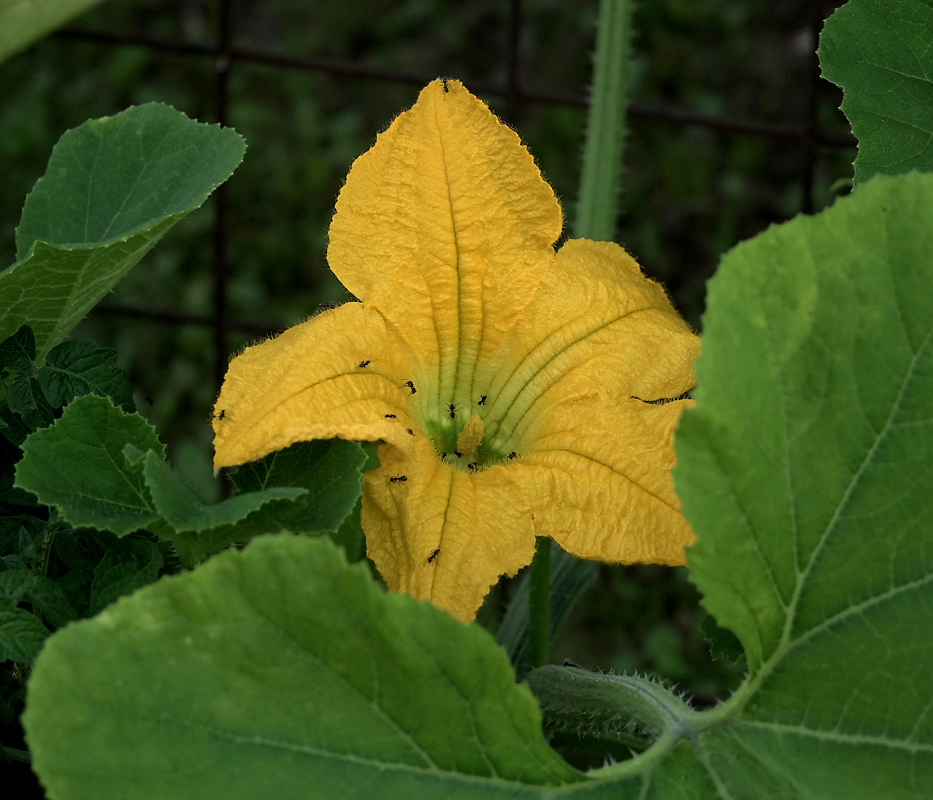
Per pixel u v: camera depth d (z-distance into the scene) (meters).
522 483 0.96
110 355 0.95
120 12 2.33
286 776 0.84
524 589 1.08
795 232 0.86
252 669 0.84
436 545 0.94
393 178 0.97
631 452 0.96
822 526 0.87
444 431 1.01
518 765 0.86
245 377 0.93
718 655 0.98
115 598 0.91
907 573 0.87
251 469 0.92
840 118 2.15
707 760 0.88
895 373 0.86
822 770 0.88
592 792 0.87
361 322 0.96
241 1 2.42
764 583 0.87
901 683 0.87
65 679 0.82
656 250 2.08
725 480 0.86
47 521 0.93
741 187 2.14
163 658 0.83
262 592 0.84
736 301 0.86
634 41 2.30
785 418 0.86
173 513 0.87
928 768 0.87
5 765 0.94
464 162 0.98
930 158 0.98
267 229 2.09
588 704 0.94
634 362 0.99
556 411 0.99
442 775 0.85
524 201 0.99
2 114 2.17
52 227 1.00
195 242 2.05
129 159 1.00
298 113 2.24
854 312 0.86
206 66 2.29
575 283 1.00
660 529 0.95
